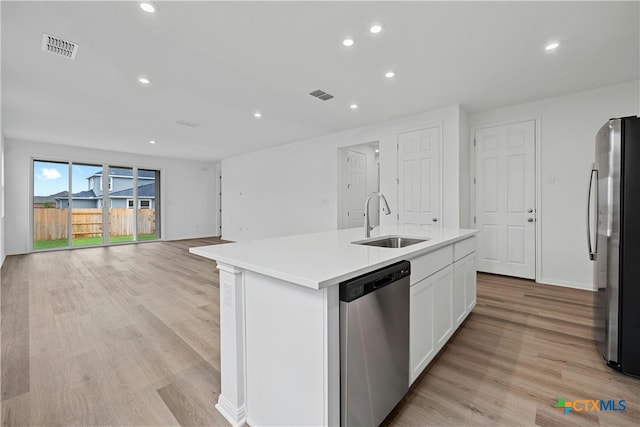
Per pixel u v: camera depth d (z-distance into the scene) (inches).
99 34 90.0
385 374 52.8
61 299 126.0
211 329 95.9
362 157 243.1
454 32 90.4
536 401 60.1
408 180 175.8
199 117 175.3
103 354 79.9
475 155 167.2
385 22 85.4
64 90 132.7
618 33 90.8
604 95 130.6
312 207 235.6
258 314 52.4
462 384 66.0
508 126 156.3
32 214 245.0
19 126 192.7
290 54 103.0
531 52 102.1
